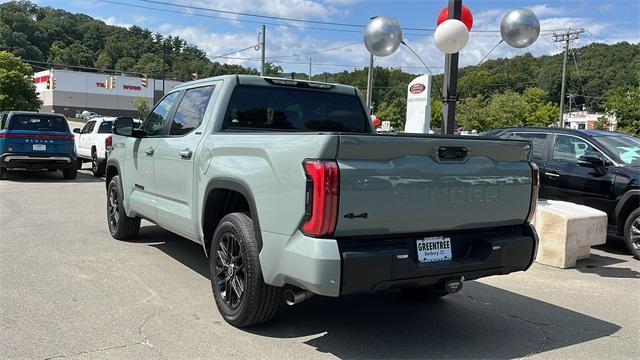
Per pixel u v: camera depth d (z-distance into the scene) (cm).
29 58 11888
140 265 628
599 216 777
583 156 871
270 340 428
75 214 962
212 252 474
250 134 438
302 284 371
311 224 360
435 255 410
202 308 491
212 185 475
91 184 1448
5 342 402
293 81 569
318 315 494
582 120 9312
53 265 615
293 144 380
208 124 520
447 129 953
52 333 421
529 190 453
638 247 802
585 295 602
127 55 12031
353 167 362
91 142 1689
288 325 464
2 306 477
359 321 482
